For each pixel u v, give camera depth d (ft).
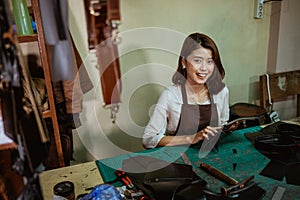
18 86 1.53
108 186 2.57
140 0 5.37
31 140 1.60
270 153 3.65
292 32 6.92
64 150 4.91
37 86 4.19
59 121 4.59
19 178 1.64
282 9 6.60
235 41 6.48
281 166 3.37
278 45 6.90
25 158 1.55
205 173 3.31
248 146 3.90
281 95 6.67
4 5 1.45
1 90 1.52
